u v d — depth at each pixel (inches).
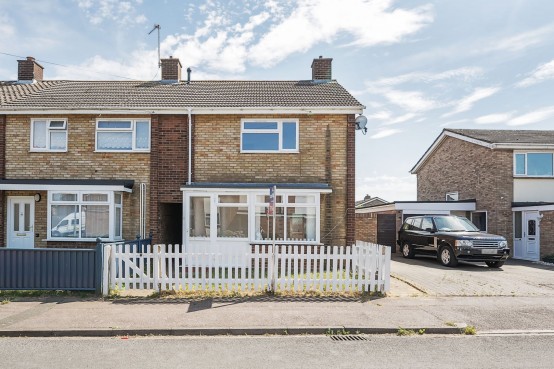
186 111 578.2
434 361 228.8
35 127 590.9
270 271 383.2
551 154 786.8
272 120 583.5
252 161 581.3
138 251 509.4
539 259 704.4
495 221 778.2
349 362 226.8
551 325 297.3
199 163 582.6
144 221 575.5
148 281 378.6
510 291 399.9
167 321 296.5
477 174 839.7
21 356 235.1
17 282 378.9
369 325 290.5
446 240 587.8
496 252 559.5
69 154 584.4
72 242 553.6
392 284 432.1
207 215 557.9
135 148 585.0
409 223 713.0
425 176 1106.7
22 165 584.4
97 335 277.0
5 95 636.7
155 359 230.7
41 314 311.9
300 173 579.8
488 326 294.7
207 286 391.5
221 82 713.0
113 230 550.6
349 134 579.2
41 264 378.9
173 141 584.1
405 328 285.6
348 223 570.9
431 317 310.2
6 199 573.6
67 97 618.8
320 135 581.3
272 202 386.9
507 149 780.6
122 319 300.7
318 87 673.0
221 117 585.0
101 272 373.4
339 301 356.8
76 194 555.8
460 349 250.1
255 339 270.1
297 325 289.4
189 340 267.4
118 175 581.9
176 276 379.9
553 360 231.1
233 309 328.8
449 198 962.7
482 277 479.2
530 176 779.4
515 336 276.1
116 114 582.9
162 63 717.9
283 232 553.3
